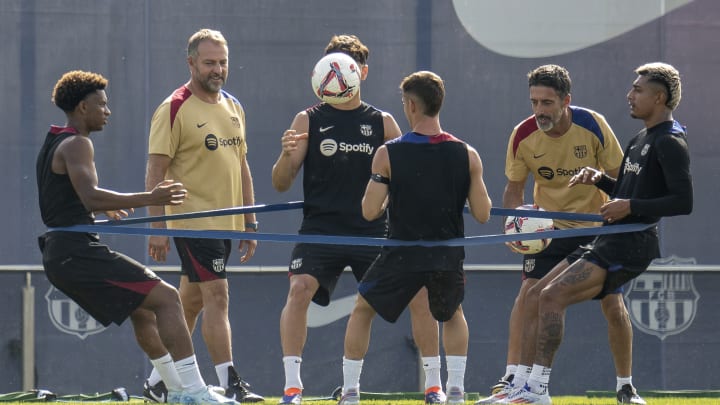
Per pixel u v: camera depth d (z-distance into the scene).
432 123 20.69
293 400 22.66
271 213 33.59
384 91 34.12
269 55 33.88
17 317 32.81
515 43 34.38
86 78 20.42
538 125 24.34
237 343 33.53
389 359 33.59
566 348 34.12
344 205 23.64
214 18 33.72
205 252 24.70
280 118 33.84
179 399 21.08
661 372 34.28
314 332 33.78
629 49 34.50
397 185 20.38
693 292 34.50
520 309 25.64
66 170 19.83
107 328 33.19
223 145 25.22
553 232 21.08
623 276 21.00
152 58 33.47
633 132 34.50
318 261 23.41
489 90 34.25
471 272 34.03
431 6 34.25
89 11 33.31
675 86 20.97
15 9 33.03
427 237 20.45
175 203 19.89
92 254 19.94
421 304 23.53
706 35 34.59
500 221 34.03
